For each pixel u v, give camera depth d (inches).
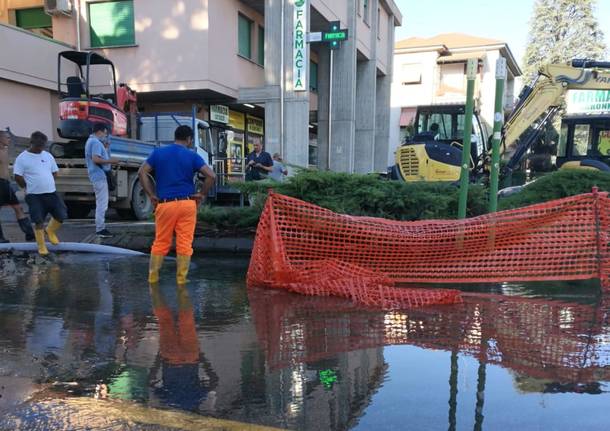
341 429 96.8
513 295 195.3
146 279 224.4
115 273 236.5
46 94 628.7
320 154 832.3
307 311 173.9
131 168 423.8
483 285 211.9
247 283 213.0
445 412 103.4
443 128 534.0
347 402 107.5
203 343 142.5
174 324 159.6
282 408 104.8
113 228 324.8
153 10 624.7
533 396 110.6
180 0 613.0
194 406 105.3
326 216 211.2
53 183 282.4
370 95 946.7
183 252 213.6
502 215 211.0
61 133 415.2
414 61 1416.1
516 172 548.4
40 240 279.9
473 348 138.5
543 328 154.4
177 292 200.8
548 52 1565.0
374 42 936.3
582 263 208.5
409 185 272.2
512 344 141.1
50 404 105.4
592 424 98.9
